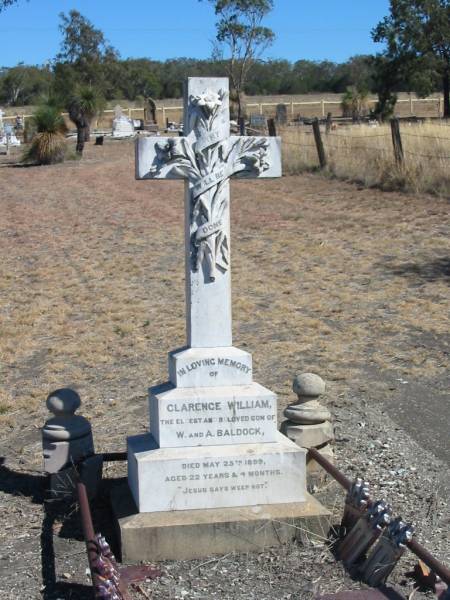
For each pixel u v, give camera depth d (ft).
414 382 27.02
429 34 192.34
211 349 18.01
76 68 277.03
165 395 17.53
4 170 104.88
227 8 201.67
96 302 39.42
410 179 64.34
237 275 43.50
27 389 28.07
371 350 30.42
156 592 15.35
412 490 19.49
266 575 15.89
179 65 338.54
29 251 53.67
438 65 193.67
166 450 17.42
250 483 17.38
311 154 83.20
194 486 17.19
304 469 17.57
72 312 37.81
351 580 15.58
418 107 227.61
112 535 17.62
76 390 27.68
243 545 16.74
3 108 287.48
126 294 40.73
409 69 193.67
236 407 17.63
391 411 24.61
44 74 325.62
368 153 73.82
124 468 21.12
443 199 59.41
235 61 216.74
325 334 32.58
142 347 31.91
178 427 17.52
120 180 89.66
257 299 38.52
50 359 31.19
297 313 35.70
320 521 17.01
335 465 20.86
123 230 59.57
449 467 20.70
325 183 73.87
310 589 15.30
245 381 18.01
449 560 16.29
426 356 29.45
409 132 73.20
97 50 278.46
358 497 16.31
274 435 17.80
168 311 37.04
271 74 338.75
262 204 66.74
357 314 35.19
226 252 17.95
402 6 190.80
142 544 16.44
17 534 18.02
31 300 40.45
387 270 42.47
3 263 50.16
